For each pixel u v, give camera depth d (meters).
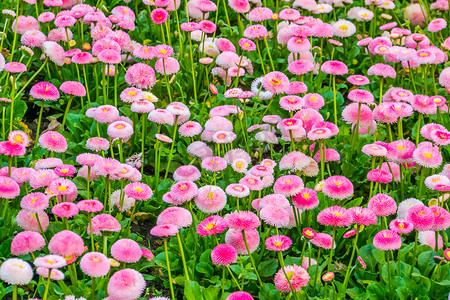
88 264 2.69
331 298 3.02
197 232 3.07
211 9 4.96
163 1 4.98
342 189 3.30
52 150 3.57
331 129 4.02
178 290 3.32
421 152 3.56
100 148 3.59
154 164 4.26
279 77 4.11
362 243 3.55
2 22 5.30
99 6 5.37
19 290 3.02
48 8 5.68
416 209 3.14
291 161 3.60
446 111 4.70
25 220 3.28
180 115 4.19
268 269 3.30
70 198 3.62
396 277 3.16
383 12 6.05
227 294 3.03
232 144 4.32
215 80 5.04
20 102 4.39
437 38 5.84
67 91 4.08
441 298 3.18
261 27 4.71
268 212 3.07
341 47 5.50
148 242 3.68
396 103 4.11
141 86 4.34
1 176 3.30
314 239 3.14
